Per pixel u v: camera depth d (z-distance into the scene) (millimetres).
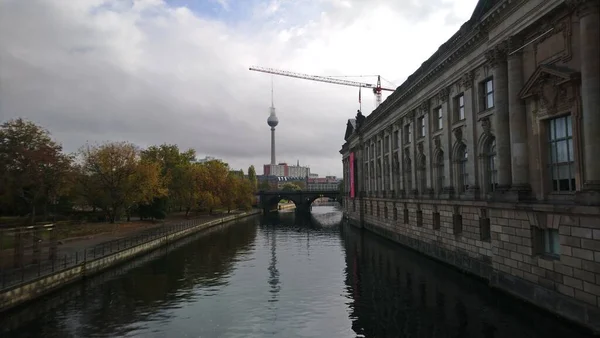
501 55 27266
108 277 35969
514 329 20188
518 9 24750
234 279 35094
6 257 33281
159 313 25312
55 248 34156
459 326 21188
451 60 35781
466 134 34156
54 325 23062
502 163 27125
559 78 21375
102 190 69062
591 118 18875
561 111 21719
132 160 68688
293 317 24156
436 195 41438
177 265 42031
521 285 24203
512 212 25094
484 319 21984
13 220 60750
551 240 22453
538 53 23750
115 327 22734
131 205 72750
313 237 67688
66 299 28531
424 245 44062
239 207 138125
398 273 35531
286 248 54812
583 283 19188
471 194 32750
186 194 92250
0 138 52594
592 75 18891
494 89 27922
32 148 54062
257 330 22000
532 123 24203
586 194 18875
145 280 34781
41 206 63719
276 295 29422
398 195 56969
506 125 27109
